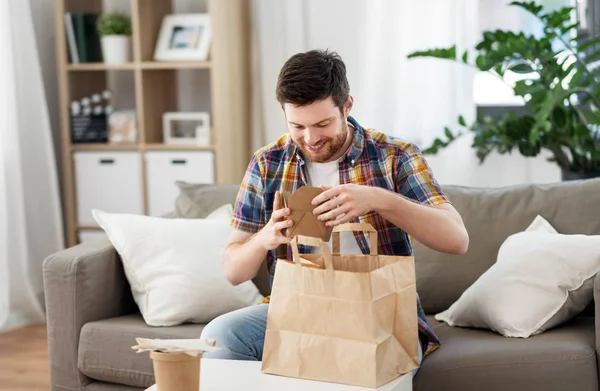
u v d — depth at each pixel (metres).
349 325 1.69
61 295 2.54
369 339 1.67
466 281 2.53
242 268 2.01
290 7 4.10
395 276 1.73
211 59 3.98
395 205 1.86
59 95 4.32
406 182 2.07
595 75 3.33
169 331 2.47
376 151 2.11
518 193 2.62
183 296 2.55
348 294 1.68
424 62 3.93
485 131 3.56
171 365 1.61
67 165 4.18
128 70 4.46
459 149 3.92
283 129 4.23
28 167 4.14
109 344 2.48
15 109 3.96
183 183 3.04
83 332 2.52
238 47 4.18
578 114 3.38
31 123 4.12
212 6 3.93
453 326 2.40
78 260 2.53
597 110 3.27
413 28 3.92
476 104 4.07
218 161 4.01
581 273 2.26
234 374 1.79
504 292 2.27
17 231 4.02
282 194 1.91
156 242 2.65
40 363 3.49
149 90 4.14
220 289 2.59
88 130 4.17
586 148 3.34
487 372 2.09
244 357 2.03
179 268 2.60
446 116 3.94
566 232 2.52
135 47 4.03
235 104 4.16
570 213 2.53
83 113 4.16
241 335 2.04
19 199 4.00
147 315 2.54
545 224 2.51
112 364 2.48
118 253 2.68
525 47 3.25
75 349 2.54
